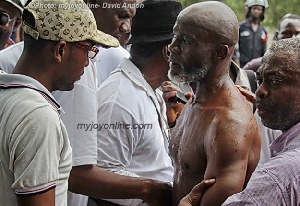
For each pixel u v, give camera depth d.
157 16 3.46
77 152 3.21
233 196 2.54
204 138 2.84
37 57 2.74
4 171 2.63
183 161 2.93
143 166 3.44
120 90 3.40
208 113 2.87
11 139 2.58
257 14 10.61
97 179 3.25
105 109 3.37
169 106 3.64
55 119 2.62
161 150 3.50
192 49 2.88
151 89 3.51
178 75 2.94
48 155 2.58
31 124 2.57
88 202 3.49
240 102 2.88
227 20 2.88
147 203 3.30
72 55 2.77
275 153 3.00
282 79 2.64
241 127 2.78
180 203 2.78
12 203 2.64
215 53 2.88
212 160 2.77
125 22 3.84
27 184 2.56
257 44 10.59
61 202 2.72
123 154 3.37
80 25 2.75
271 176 2.47
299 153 2.51
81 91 3.23
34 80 2.68
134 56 3.51
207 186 2.76
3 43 4.15
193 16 2.88
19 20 4.21
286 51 2.65
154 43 3.47
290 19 6.25
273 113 2.67
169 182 3.36
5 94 2.65
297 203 2.45
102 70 3.85
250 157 2.82
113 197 3.28
